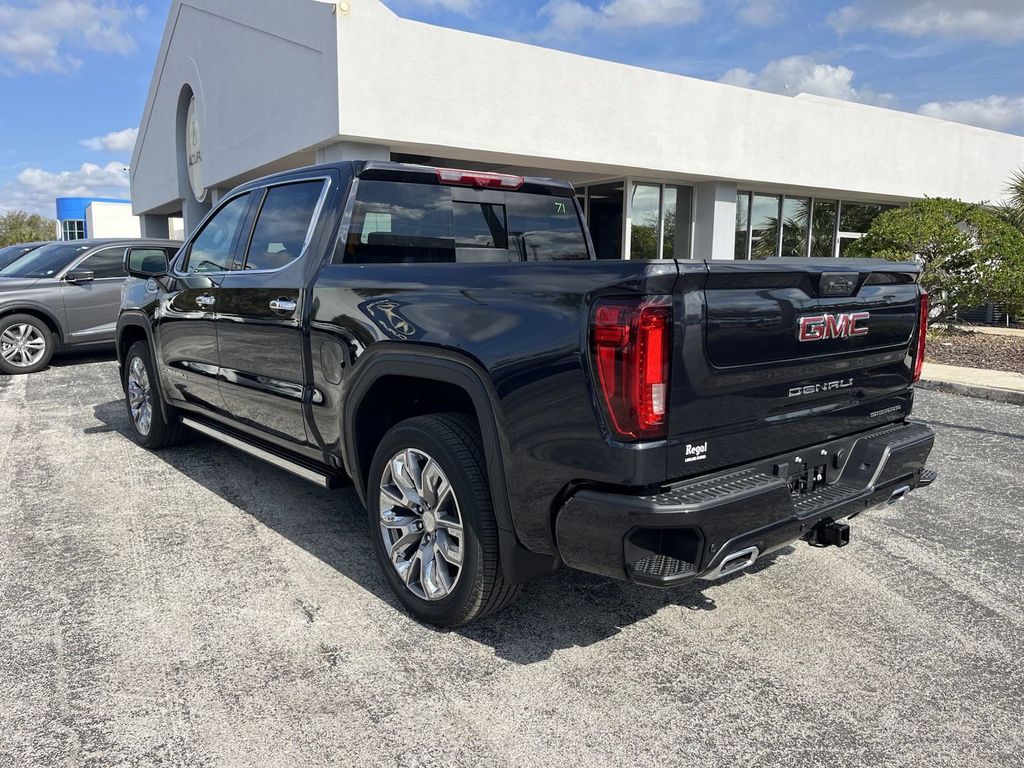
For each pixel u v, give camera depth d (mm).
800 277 2801
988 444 6375
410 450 3176
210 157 17438
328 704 2666
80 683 2773
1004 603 3514
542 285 2637
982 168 19969
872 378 3293
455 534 3023
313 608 3361
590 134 13148
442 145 11586
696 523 2428
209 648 3020
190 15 17672
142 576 3672
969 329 16031
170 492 4934
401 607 3381
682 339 2449
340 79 10664
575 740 2494
